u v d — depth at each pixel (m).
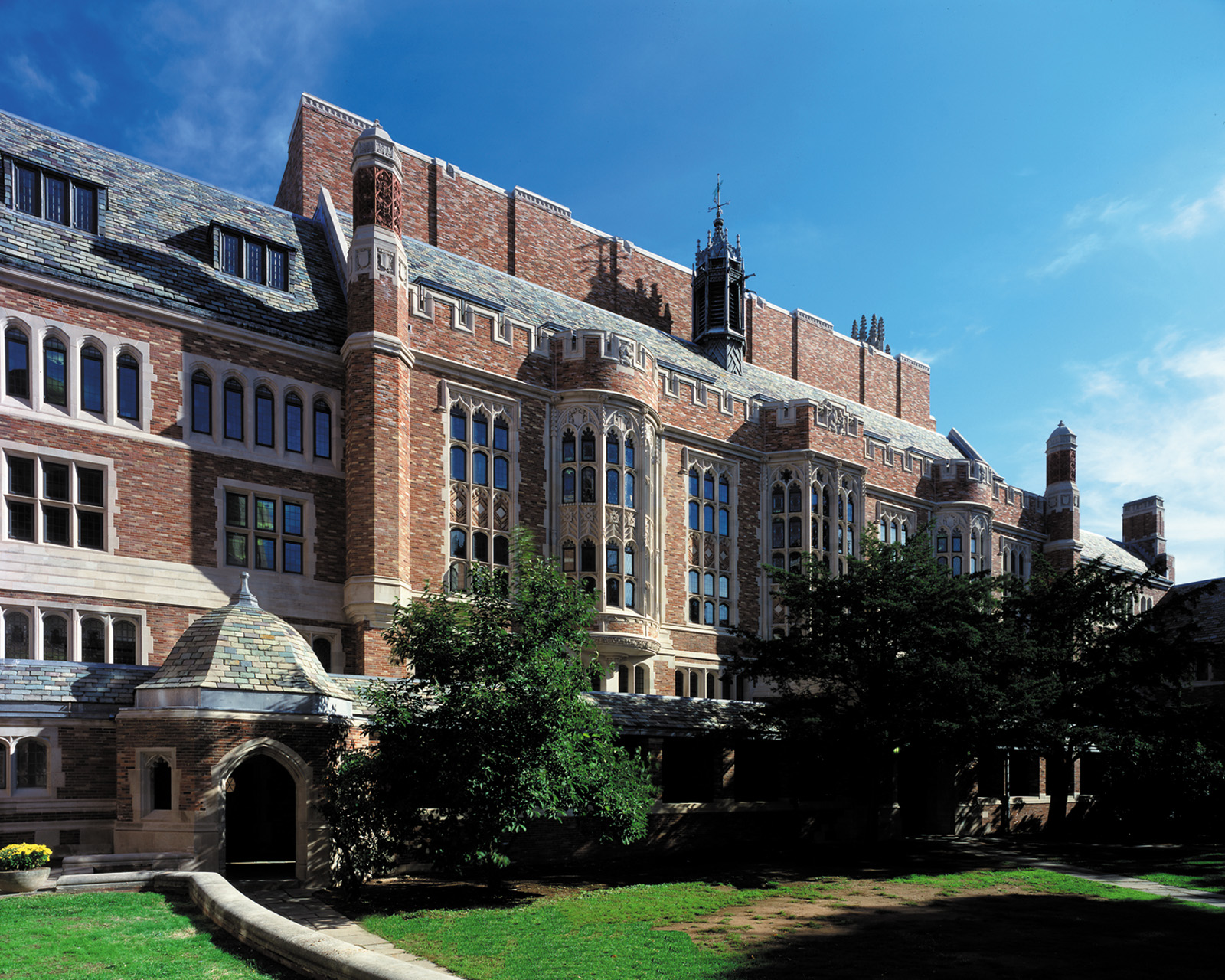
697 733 24.09
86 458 21.61
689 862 21.84
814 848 25.39
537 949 12.46
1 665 16.52
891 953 13.02
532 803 15.99
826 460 36.88
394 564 24.67
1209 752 32.41
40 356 21.36
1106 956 13.26
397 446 25.20
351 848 16.22
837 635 24.28
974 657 24.33
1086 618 30.56
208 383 23.98
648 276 43.31
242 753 16.09
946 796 31.19
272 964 10.55
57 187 23.34
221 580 23.14
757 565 35.69
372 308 25.47
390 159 26.44
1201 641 48.72
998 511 46.75
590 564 29.58
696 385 34.59
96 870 15.02
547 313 34.88
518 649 16.94
